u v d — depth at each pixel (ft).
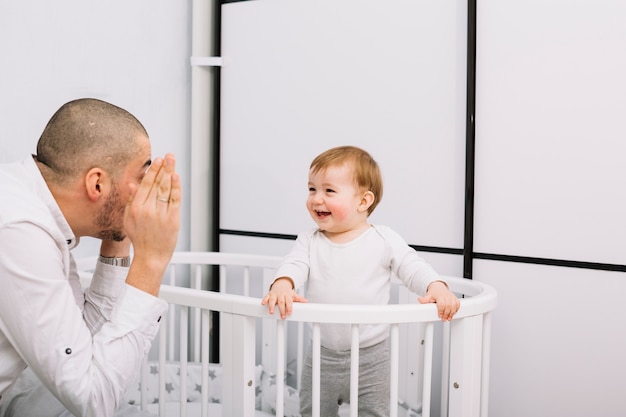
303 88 6.11
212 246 6.73
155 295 3.03
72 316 2.78
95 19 5.62
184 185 6.66
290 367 6.21
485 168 5.21
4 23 4.89
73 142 2.97
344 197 4.13
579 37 4.78
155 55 6.24
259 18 6.33
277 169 6.30
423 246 5.54
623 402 4.70
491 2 5.12
